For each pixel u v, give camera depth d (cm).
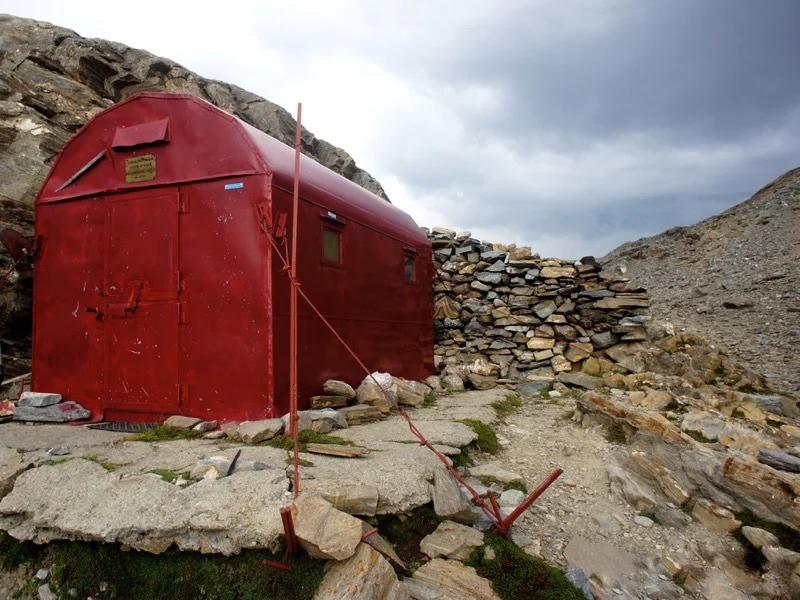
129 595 312
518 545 371
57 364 624
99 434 507
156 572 310
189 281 559
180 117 581
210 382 542
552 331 1041
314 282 603
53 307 630
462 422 590
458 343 1080
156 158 587
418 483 379
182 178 571
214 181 557
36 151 885
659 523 436
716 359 979
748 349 1375
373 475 378
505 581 324
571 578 341
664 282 2750
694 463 483
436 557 336
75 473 369
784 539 409
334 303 646
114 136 607
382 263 786
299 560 293
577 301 1045
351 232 697
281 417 513
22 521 333
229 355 536
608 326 1018
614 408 619
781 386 1028
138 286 581
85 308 609
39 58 1270
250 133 559
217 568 302
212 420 536
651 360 969
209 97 1798
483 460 531
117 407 583
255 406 521
